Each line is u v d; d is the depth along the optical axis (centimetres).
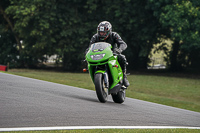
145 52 10762
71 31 10388
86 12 11044
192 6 8919
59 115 1972
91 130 1639
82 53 10719
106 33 2755
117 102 3083
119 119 2086
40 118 1839
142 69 12875
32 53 11600
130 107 2823
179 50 12275
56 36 10500
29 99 2428
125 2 10362
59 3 10606
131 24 10631
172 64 12494
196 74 11406
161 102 4681
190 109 4306
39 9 10400
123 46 2777
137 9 10500
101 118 2039
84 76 8756
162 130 1825
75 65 11894
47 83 4184
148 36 10450
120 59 2856
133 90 6291
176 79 9038
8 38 12756
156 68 14038
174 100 5066
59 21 10594
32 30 10575
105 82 2603
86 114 2105
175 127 2058
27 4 10350
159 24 10850
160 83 7756
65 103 2436
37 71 10600
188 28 9106
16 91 2791
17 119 1764
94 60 2588
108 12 10394
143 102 3700
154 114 2591
